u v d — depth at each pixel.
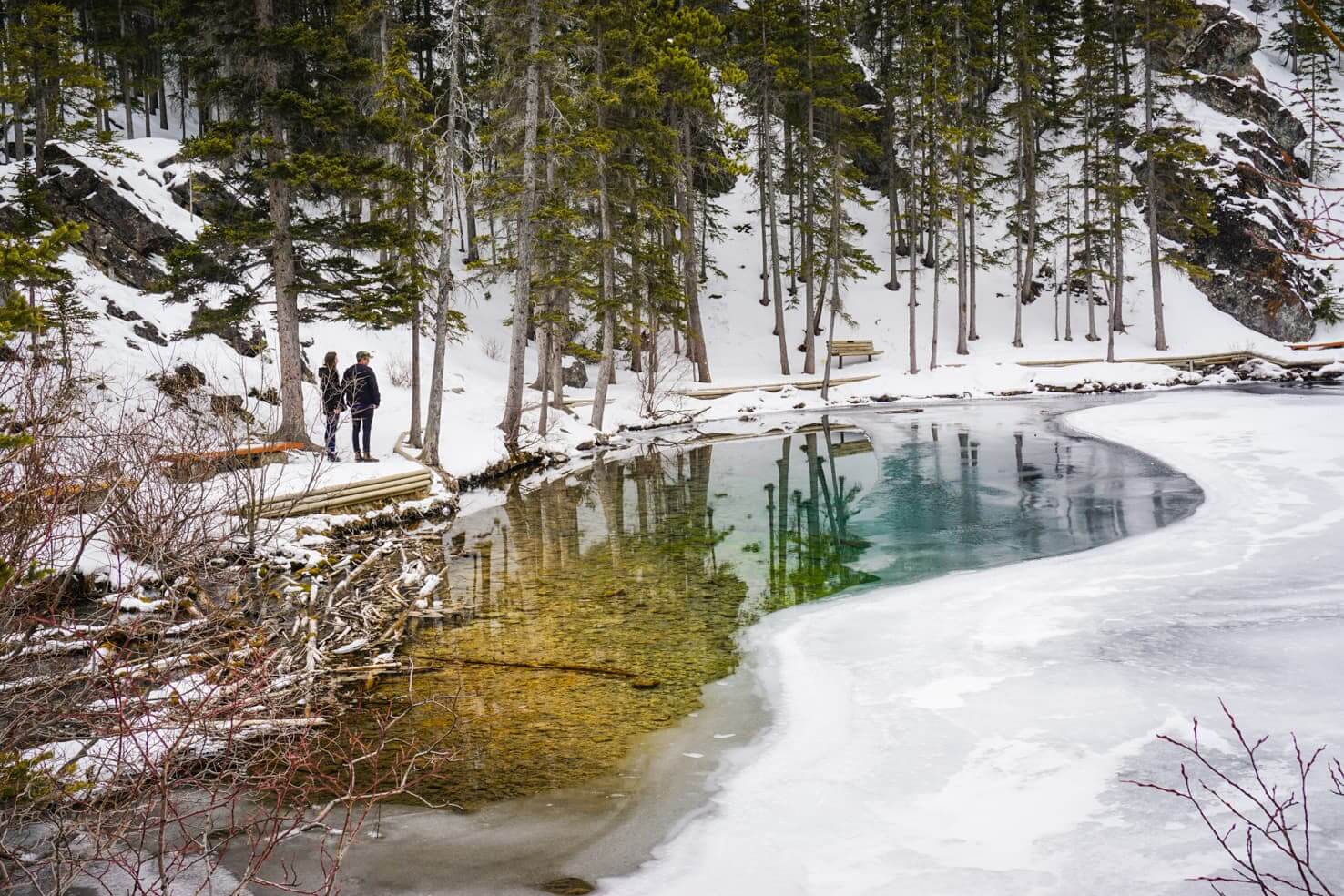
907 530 12.62
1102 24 40.28
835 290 33.44
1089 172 40.34
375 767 5.78
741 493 16.22
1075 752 5.33
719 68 32.56
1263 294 40.00
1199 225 38.34
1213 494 13.08
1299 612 7.63
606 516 14.55
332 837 5.00
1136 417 22.72
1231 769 4.91
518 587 10.37
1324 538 10.03
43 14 22.59
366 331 27.56
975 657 7.20
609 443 24.17
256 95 15.02
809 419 27.95
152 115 39.81
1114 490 14.33
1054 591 8.93
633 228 24.47
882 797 5.06
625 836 4.93
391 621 9.11
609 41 24.58
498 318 34.94
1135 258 42.59
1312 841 4.11
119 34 33.41
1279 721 5.48
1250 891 3.80
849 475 17.44
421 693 7.20
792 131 39.91
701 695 6.98
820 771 5.46
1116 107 38.31
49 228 18.47
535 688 7.23
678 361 36.25
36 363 6.98
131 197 22.86
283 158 14.76
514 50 19.80
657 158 25.44
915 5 38.84
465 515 14.85
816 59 34.41
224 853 4.78
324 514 13.00
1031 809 4.74
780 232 44.41
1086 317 40.66
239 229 14.64
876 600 9.20
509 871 4.62
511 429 20.50
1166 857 4.16
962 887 4.09
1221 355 35.16
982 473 16.77
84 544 5.94
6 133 27.81
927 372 34.06
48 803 4.65
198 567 9.18
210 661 7.11
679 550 12.05
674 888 4.36
